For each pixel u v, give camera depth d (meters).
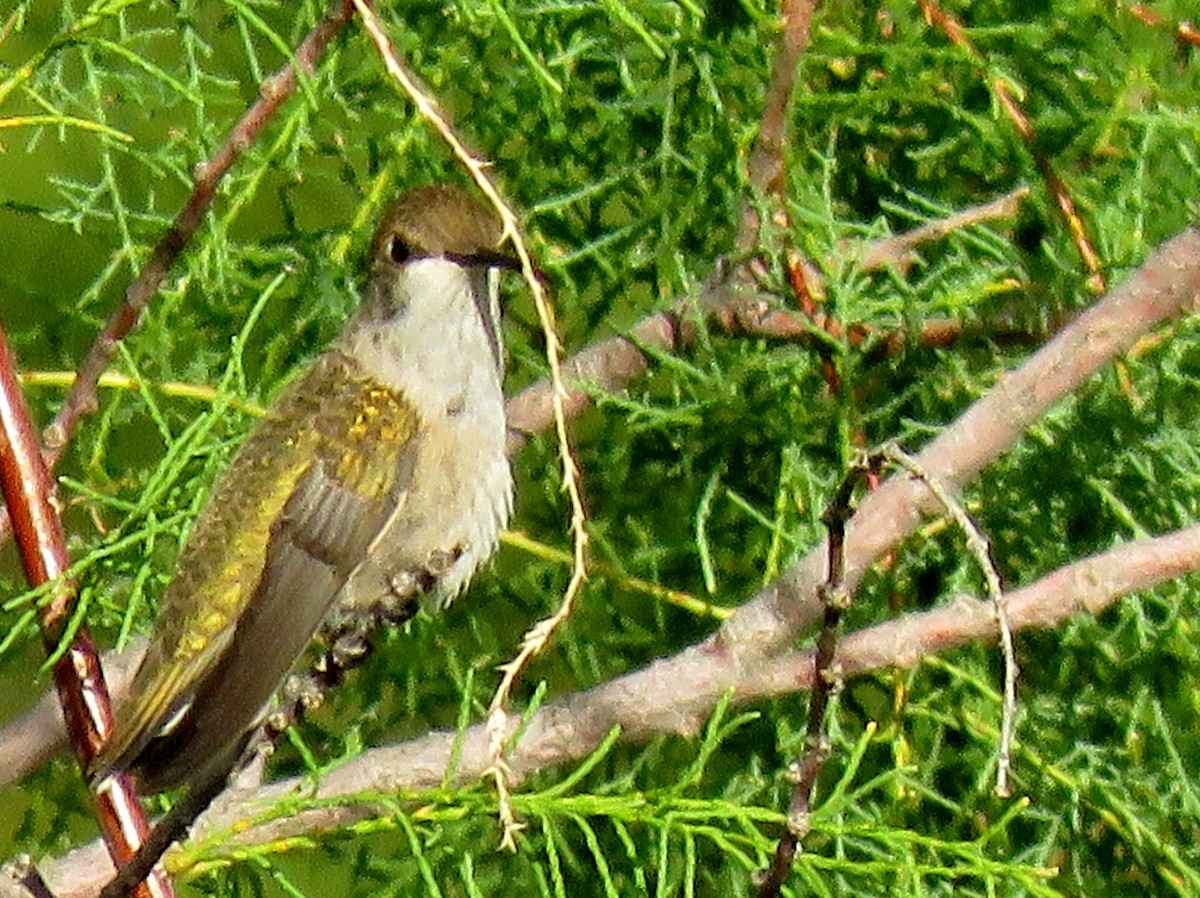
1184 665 8.88
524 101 9.15
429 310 8.38
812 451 9.09
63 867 8.22
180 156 8.77
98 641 9.73
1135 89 9.42
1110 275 9.16
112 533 7.53
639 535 9.32
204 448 8.12
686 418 8.84
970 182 9.74
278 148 8.30
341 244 8.89
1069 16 9.35
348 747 8.05
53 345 9.29
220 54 9.95
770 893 6.32
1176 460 8.95
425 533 8.30
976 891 8.62
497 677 9.27
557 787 7.41
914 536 8.84
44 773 9.29
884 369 9.09
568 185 9.22
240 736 7.52
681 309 9.16
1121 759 8.84
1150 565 8.10
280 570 7.93
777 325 9.09
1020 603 8.12
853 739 8.83
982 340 9.35
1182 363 9.30
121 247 9.01
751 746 8.86
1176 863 8.52
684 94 9.11
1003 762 5.91
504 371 9.06
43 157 9.95
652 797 7.48
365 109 9.20
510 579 9.38
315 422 8.24
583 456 9.49
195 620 7.74
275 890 9.84
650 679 8.15
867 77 9.30
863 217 9.76
